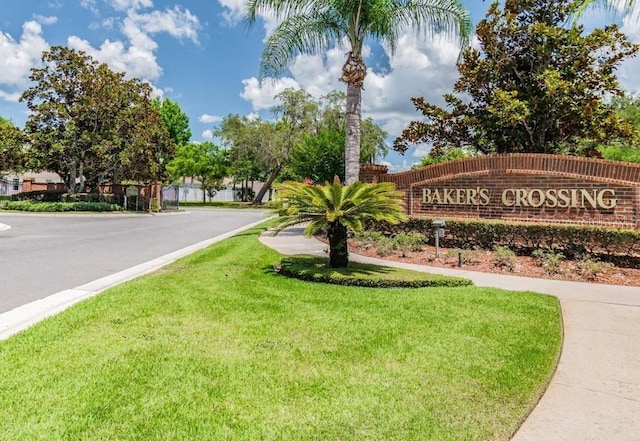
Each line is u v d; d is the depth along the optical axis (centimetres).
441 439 254
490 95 1375
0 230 1641
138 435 251
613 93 1295
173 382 319
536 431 265
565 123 1320
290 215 780
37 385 307
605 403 302
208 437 251
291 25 1267
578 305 567
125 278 736
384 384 324
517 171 1026
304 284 679
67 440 244
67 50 2939
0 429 252
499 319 492
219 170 5153
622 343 422
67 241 1304
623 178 897
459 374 343
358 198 738
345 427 265
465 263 877
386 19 1213
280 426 264
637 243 809
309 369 348
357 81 1229
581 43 1225
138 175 3422
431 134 1531
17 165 3123
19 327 450
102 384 311
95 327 440
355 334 436
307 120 3831
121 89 3022
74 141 2911
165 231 1720
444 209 1148
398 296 601
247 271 778
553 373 350
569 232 877
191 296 580
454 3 1184
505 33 1326
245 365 354
